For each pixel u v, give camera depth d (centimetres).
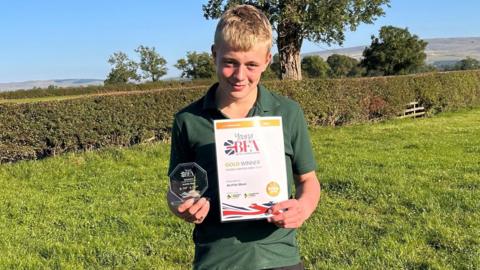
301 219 225
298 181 251
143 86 4669
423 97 2430
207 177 226
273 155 223
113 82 9244
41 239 657
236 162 221
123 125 1361
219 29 227
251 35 220
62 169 1120
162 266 552
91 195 898
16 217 775
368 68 6166
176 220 715
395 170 1006
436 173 972
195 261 240
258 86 244
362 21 2833
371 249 573
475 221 658
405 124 2059
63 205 840
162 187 944
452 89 2672
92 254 598
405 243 588
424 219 675
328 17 2680
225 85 229
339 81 2012
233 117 236
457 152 1237
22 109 1192
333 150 1329
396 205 757
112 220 734
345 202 788
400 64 5984
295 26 2792
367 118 2155
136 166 1184
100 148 1316
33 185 1011
